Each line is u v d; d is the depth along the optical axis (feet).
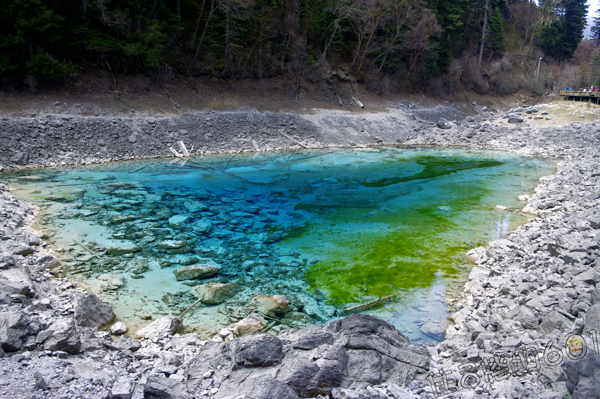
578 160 97.09
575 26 268.00
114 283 34.60
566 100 187.11
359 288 35.29
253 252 42.57
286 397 17.28
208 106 117.50
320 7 161.17
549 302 27.07
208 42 130.93
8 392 16.12
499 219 54.34
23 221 46.47
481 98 210.59
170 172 78.48
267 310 31.37
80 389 17.49
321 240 46.11
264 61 139.64
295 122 124.77
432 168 91.09
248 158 96.84
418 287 35.55
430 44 175.11
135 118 98.99
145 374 21.15
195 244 44.32
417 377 21.07
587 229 41.73
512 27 265.54
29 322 22.45
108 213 52.80
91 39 103.86
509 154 113.50
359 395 18.08
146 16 114.32
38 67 89.51
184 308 31.58
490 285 34.04
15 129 79.30
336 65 164.96
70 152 81.92
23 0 86.33
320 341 22.07
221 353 22.66
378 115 147.13
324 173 83.20
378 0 155.43
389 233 48.57
